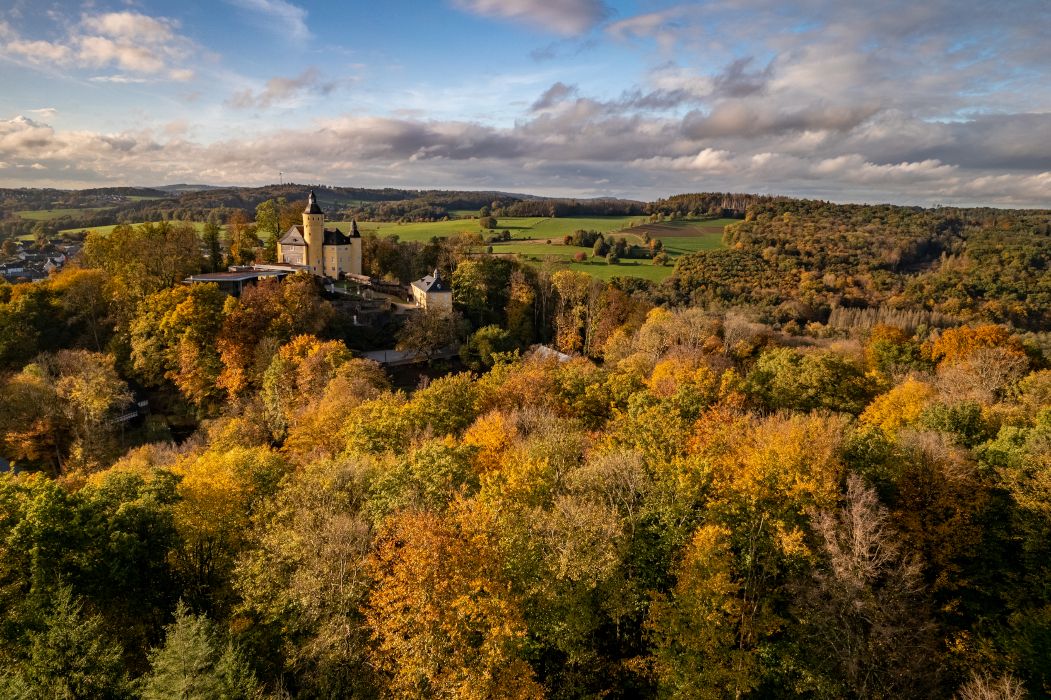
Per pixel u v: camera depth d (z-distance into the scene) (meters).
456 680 23.31
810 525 28.89
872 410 49.59
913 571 25.72
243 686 21.48
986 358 59.91
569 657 28.69
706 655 26.66
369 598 25.61
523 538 27.89
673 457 36.97
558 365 69.50
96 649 21.97
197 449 58.12
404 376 83.75
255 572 28.09
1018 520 29.06
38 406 59.31
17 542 26.27
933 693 24.14
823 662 25.78
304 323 80.56
